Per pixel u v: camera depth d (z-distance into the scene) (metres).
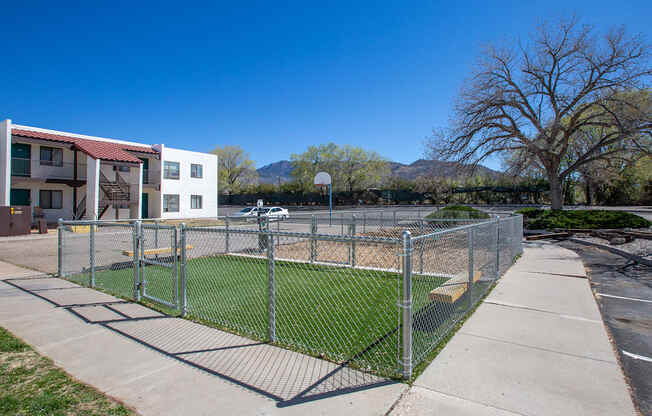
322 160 61.66
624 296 6.09
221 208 55.31
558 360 3.53
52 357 3.65
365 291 6.04
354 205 58.62
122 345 3.95
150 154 29.23
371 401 2.81
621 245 11.97
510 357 3.60
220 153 69.88
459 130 21.62
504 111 21.22
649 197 40.12
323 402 2.79
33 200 23.72
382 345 3.86
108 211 26.94
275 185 71.00
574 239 14.35
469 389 2.99
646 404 2.83
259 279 7.01
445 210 19.08
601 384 3.08
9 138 21.48
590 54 19.30
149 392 2.96
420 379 3.15
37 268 8.87
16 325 4.60
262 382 3.12
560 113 20.59
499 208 41.66
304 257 10.10
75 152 24.64
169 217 30.44
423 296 5.67
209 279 7.07
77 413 2.66
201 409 2.71
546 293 6.06
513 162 22.50
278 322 4.62
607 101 19.06
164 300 5.55
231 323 4.59
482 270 6.24
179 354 3.71
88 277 7.52
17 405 2.76
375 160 60.25
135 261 5.74
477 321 4.67
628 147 19.31
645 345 4.04
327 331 4.29
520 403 2.78
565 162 35.44
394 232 16.88
